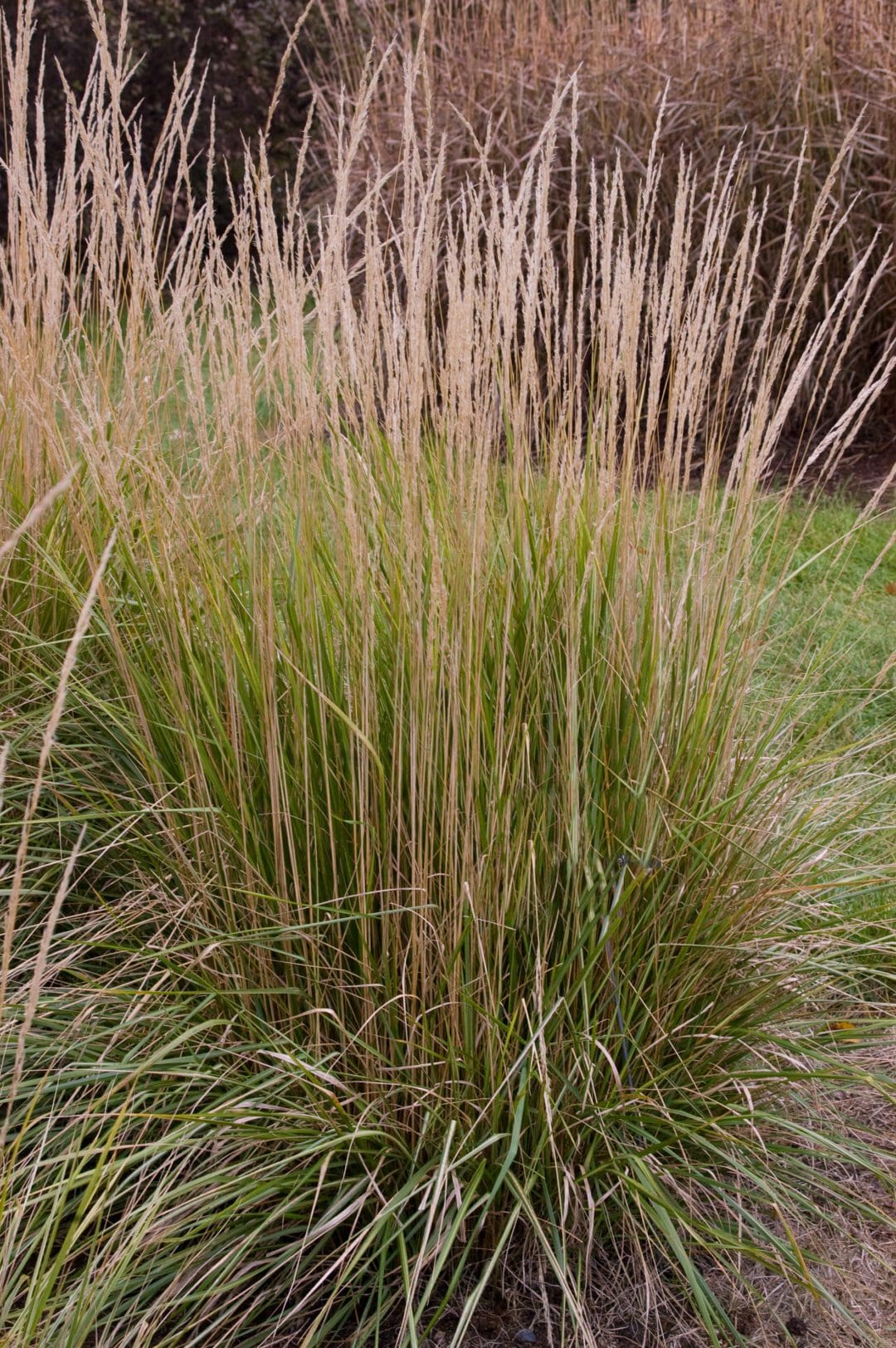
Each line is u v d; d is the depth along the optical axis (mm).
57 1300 1747
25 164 2652
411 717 1895
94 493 2490
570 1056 2084
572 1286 2002
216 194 8781
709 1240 2109
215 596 2059
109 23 8641
